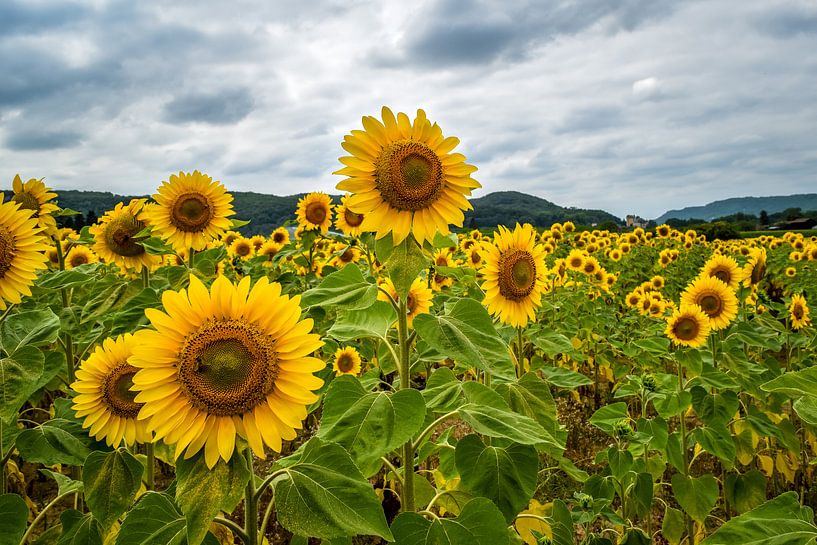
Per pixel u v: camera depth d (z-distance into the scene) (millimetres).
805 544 1755
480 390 2629
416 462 3330
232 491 1801
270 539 4855
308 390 1930
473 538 2264
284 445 6375
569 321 8211
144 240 5031
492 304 3760
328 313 5090
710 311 5805
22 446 2814
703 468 6156
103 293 4348
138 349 1849
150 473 3527
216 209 5254
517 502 2535
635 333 8719
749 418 4766
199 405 1853
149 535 1941
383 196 2693
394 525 2314
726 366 5211
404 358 2646
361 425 2285
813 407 1823
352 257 8031
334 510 1824
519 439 2219
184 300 1913
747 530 1858
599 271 11594
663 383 4523
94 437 2939
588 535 3422
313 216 8305
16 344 2734
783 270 15438
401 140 2732
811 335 7070
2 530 2500
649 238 20859
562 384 3850
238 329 1918
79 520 2805
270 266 9375
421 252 2689
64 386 4395
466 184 2781
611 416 4117
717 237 35562
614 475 3762
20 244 3016
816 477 5863
